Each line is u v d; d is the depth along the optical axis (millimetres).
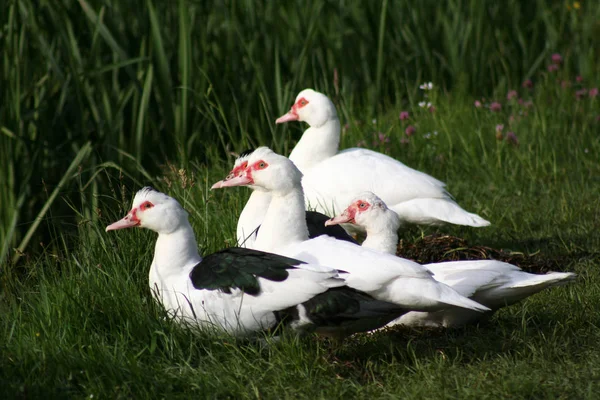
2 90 12352
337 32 17969
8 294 9359
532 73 18703
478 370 7199
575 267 10266
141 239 9609
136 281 8984
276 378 7121
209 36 15641
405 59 18172
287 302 7156
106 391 6898
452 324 8391
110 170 13344
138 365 7246
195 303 7594
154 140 14406
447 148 14984
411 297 7312
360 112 16250
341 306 6961
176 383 7082
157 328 7828
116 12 14953
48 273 9375
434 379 7027
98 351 7355
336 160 11383
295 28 16969
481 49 18375
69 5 14562
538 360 7312
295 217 8641
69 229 12461
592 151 14930
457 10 18594
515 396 6652
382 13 16609
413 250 10719
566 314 8430
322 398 6711
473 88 18234
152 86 14516
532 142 14969
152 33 13750
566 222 12016
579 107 16328
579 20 20391
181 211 8023
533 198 13180
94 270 8875
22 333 7887
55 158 13391
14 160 12203
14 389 6809
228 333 7582
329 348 7723
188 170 12836
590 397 6496
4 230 11727
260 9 16391
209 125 14461
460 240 10922
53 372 7129
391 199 10961
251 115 15227
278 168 8547
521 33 19406
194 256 8109
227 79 15109
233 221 10625
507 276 8078
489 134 15281
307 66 16656
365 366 7395
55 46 14203
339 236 9617
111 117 13625
